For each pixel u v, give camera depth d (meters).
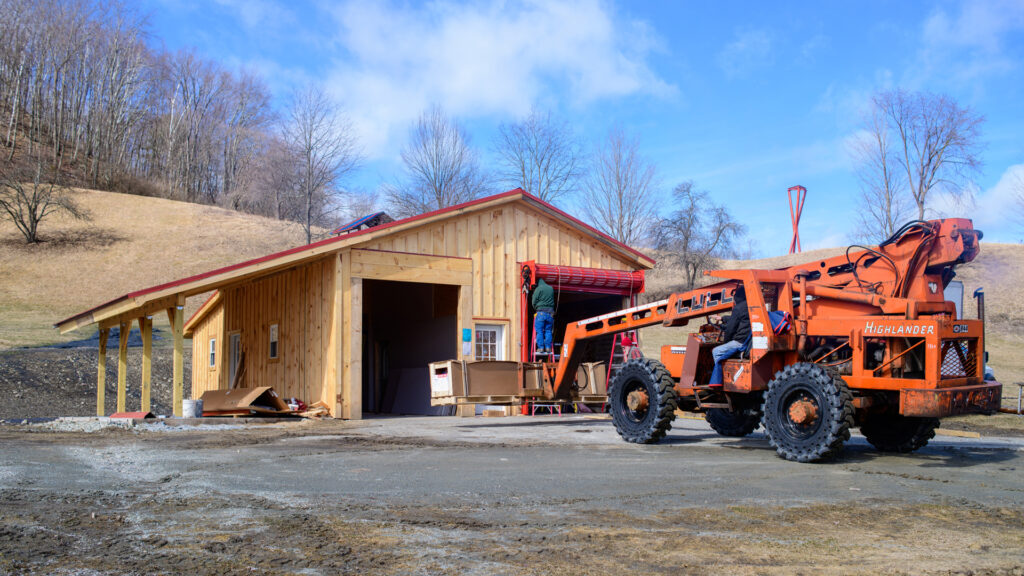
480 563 3.58
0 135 78.44
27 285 43.72
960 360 7.48
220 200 82.12
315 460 7.31
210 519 4.47
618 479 6.16
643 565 3.58
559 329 19.31
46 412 17.58
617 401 9.54
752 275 8.31
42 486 5.57
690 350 9.26
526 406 15.66
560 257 17.08
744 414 9.23
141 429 11.04
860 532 4.38
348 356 14.16
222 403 14.09
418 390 17.86
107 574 3.33
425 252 15.14
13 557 3.58
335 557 3.66
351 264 14.32
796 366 7.67
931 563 3.72
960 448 9.30
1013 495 5.65
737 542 4.07
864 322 7.68
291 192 50.09
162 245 53.75
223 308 21.52
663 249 46.22
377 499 5.17
